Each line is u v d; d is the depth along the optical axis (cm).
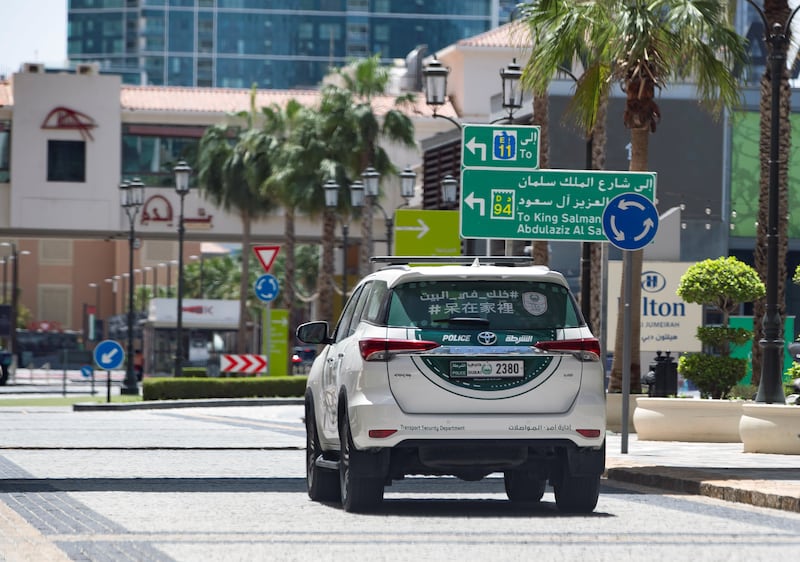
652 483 3612
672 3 6397
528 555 2119
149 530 2488
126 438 6131
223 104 17475
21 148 16638
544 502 3177
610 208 4372
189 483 3700
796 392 5166
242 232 17550
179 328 12100
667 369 6425
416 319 2775
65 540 2300
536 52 6581
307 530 2498
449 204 8475
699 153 11950
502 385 2764
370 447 2755
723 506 3023
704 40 6925
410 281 2803
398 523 2630
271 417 8475
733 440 5428
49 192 16700
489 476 4038
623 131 11675
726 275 6231
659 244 10762
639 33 6312
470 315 2781
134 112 16950
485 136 5306
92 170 16788
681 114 11944
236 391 11038
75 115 16738
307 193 14000
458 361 2758
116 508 2942
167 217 17138
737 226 12000
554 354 2778
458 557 2092
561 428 2764
